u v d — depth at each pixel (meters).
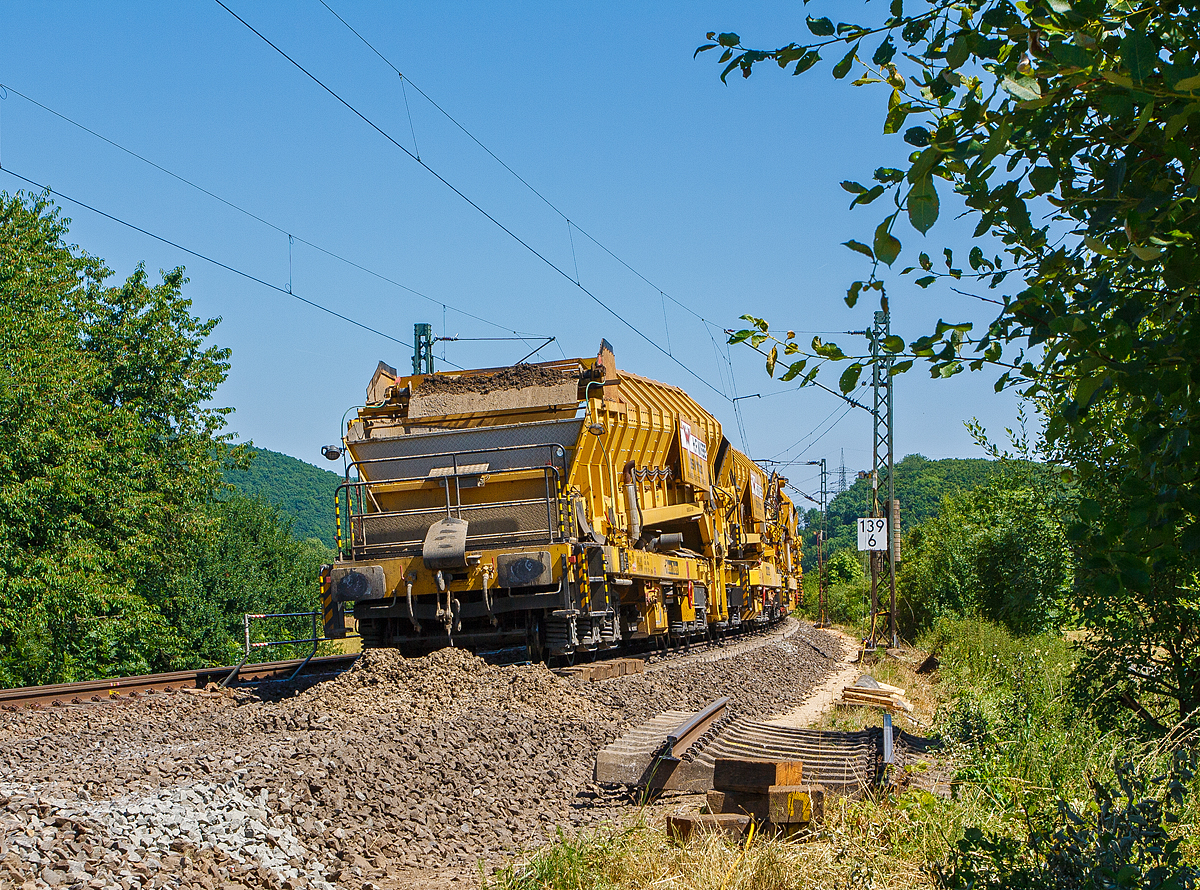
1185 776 5.34
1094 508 3.02
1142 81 2.45
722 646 24.22
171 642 29.05
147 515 28.06
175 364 32.41
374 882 6.00
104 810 6.04
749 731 10.41
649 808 7.82
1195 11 2.81
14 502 22.19
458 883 6.02
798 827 6.38
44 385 24.08
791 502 42.19
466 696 11.16
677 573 19.98
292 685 14.68
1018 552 18.75
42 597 22.55
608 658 17.83
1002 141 2.74
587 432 15.27
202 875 5.51
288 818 6.52
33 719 10.84
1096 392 2.97
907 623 35.38
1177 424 2.87
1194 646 9.66
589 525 15.41
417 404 15.84
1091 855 4.70
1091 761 7.57
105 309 32.59
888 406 32.34
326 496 152.62
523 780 8.36
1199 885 4.58
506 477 14.98
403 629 15.38
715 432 24.38
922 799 6.34
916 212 2.84
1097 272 3.35
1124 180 2.87
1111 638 10.42
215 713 11.64
